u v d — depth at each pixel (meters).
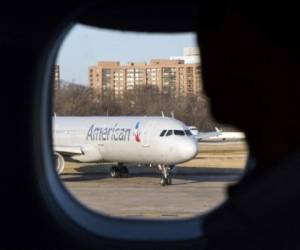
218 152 84.88
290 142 3.60
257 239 3.18
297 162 3.19
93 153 67.81
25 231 5.95
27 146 5.89
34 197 5.95
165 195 51.44
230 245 3.29
